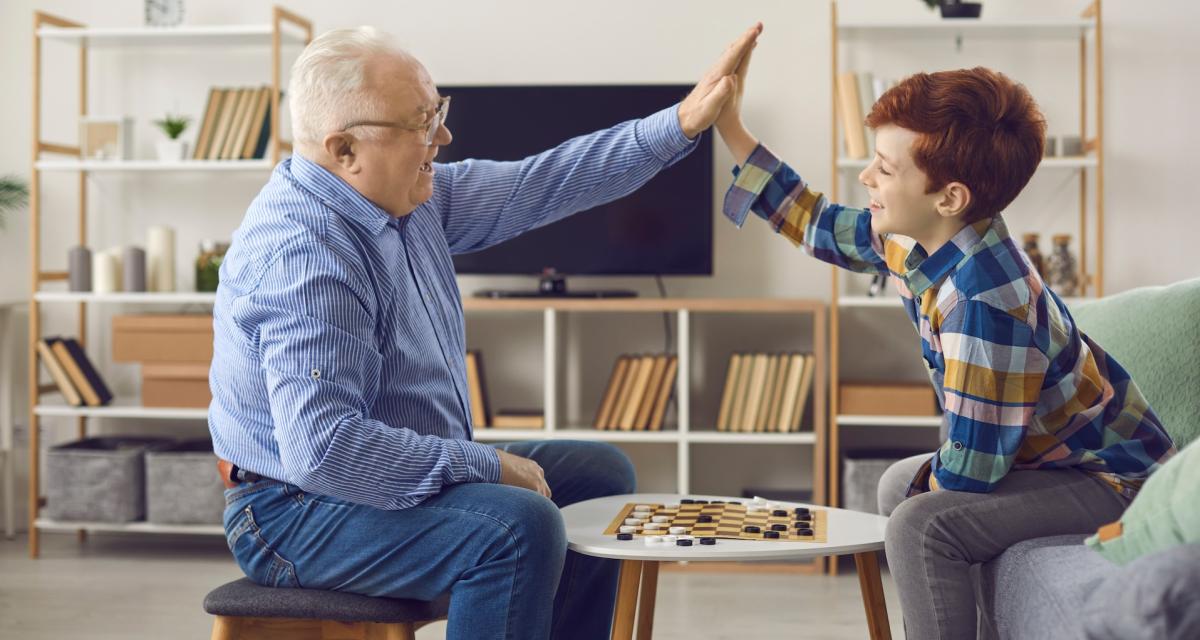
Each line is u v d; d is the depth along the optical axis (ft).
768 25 11.85
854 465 10.65
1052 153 11.14
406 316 5.43
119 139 11.75
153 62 12.42
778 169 6.00
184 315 11.43
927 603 4.77
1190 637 3.68
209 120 11.71
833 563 10.82
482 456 5.07
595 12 11.98
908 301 5.54
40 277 11.59
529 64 12.05
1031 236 11.15
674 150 6.15
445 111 5.55
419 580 4.91
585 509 5.69
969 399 4.87
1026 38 11.60
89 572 10.88
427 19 12.11
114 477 11.25
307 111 5.31
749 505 5.83
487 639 4.74
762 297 12.00
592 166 6.26
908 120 5.04
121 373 12.60
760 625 9.22
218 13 12.29
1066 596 4.25
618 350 12.20
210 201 12.45
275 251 5.05
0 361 12.30
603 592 5.88
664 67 11.94
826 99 11.82
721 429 11.19
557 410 11.46
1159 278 11.63
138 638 8.80
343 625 5.13
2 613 9.47
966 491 4.92
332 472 4.76
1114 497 5.04
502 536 4.73
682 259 11.51
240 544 5.22
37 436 11.54
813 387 11.84
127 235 12.51
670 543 4.87
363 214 5.30
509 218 6.31
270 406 5.10
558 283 11.66
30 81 12.55
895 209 5.16
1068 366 5.12
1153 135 11.61
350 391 4.87
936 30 11.16
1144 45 11.59
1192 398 6.17
